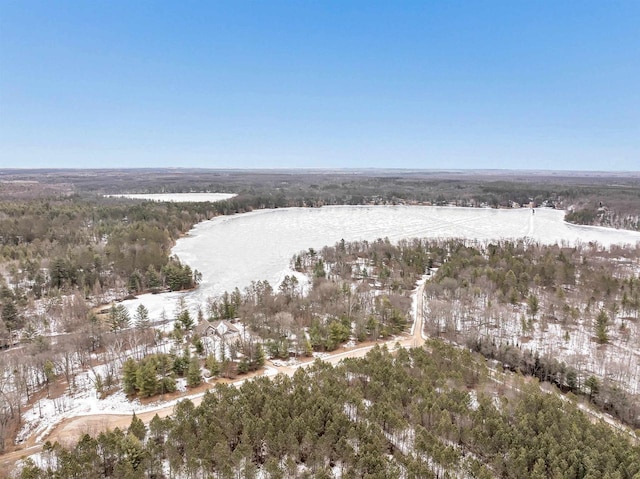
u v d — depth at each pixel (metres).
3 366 80.12
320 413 62.66
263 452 60.56
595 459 54.81
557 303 115.38
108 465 56.31
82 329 98.56
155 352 94.31
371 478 51.59
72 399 77.31
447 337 101.50
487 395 71.06
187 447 56.69
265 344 94.94
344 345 100.44
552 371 85.56
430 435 60.03
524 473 55.00
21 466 57.66
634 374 83.38
